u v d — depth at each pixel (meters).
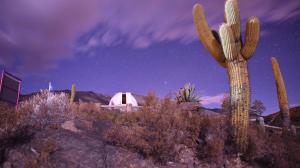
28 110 8.17
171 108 8.75
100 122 9.25
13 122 6.89
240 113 8.22
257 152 8.04
